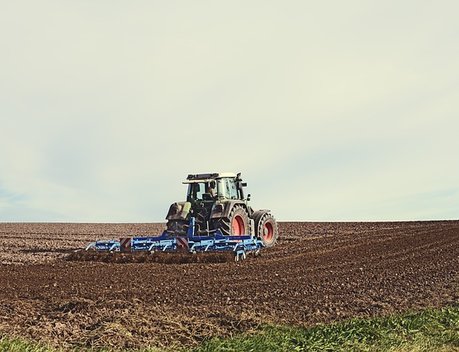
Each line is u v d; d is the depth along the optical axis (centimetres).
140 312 988
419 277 1396
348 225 3556
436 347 828
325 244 2309
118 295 1184
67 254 2092
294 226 3581
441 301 1109
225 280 1395
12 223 4306
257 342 820
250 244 1912
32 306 1060
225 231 1986
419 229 2891
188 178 2112
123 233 3244
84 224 4275
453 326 919
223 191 2075
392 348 810
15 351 734
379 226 3372
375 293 1200
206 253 1786
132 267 1667
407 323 920
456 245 2066
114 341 822
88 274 1516
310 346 810
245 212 2086
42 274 1523
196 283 1348
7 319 942
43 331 862
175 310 1023
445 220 3756
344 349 806
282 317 993
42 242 2623
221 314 988
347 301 1121
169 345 823
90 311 989
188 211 2008
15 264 1775
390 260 1748
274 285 1311
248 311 1027
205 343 817
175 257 1780
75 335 851
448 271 1471
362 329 882
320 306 1076
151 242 1925
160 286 1305
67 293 1214
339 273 1501
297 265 1678
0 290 1259
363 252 1986
